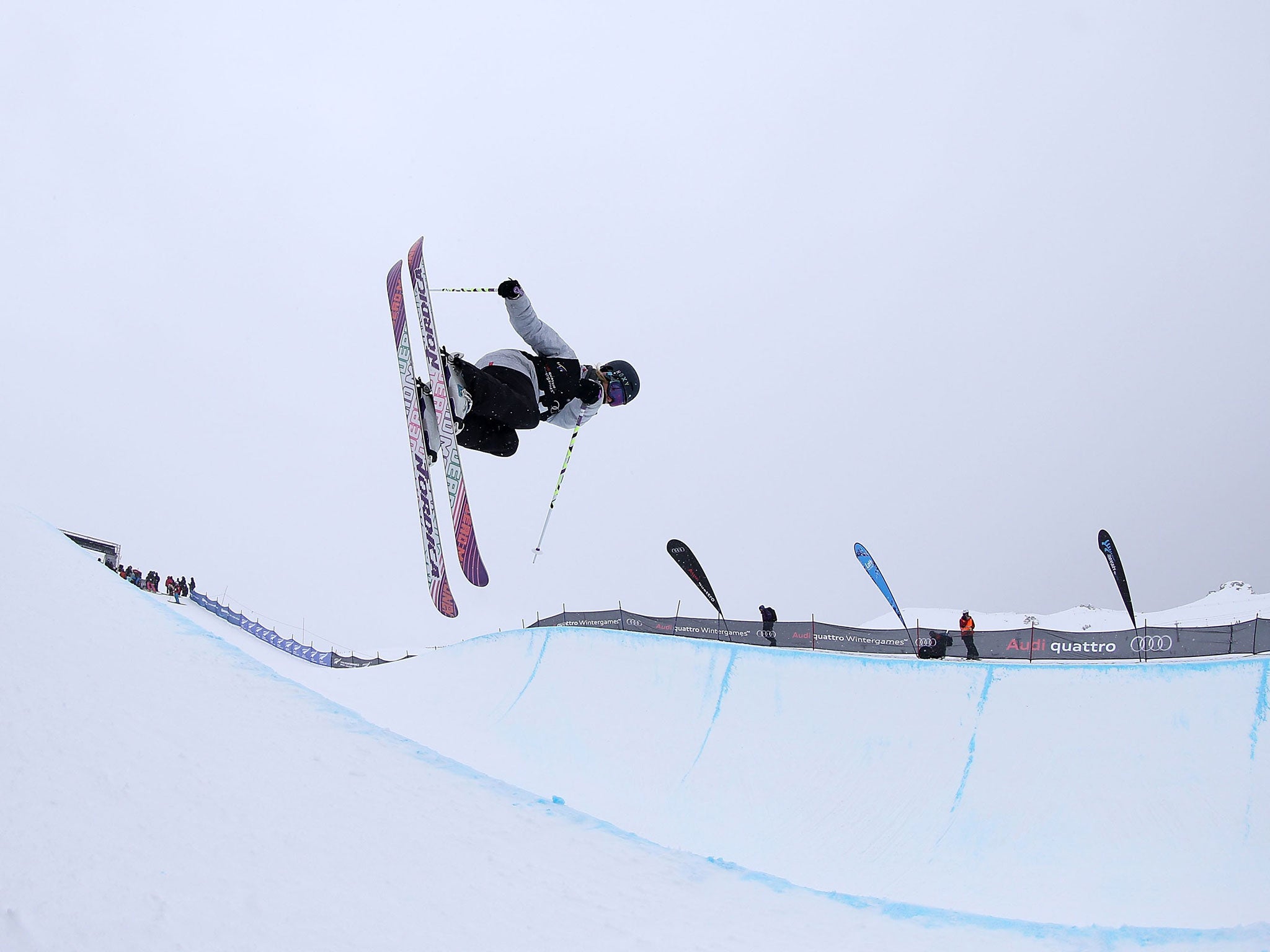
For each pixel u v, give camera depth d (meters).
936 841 12.91
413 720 20.50
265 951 3.39
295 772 5.22
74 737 4.73
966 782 13.74
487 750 18.36
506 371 4.82
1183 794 12.33
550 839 5.53
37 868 3.51
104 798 4.20
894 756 14.70
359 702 22.39
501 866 4.86
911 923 5.45
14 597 6.57
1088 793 12.82
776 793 14.83
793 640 18.73
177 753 4.96
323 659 30.45
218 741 5.35
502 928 4.12
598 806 15.15
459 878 4.52
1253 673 13.38
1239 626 14.80
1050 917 10.67
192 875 3.80
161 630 6.93
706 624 20.02
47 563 7.57
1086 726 13.83
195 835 4.16
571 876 5.01
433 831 5.05
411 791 5.58
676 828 14.35
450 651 24.42
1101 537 16.91
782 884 5.68
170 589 31.27
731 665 18.09
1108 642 15.85
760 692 17.22
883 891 11.92
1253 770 12.31
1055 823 12.52
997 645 16.78
